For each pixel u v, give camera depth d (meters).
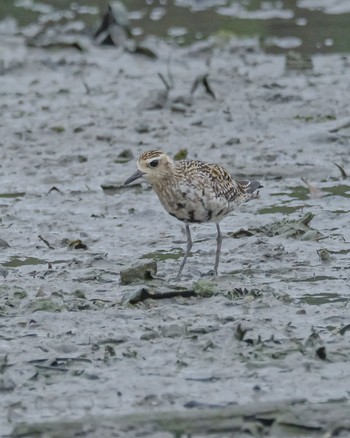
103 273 13.98
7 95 22.84
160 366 11.14
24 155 19.16
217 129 20.20
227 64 24.69
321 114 20.75
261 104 21.48
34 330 12.11
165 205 14.11
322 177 17.70
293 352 11.33
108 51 26.12
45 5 29.88
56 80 23.95
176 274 13.93
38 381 10.88
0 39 27.05
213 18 28.17
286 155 18.70
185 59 25.22
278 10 28.50
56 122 20.81
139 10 29.27
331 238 15.09
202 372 10.98
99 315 12.44
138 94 22.52
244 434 9.94
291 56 24.25
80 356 11.41
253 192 15.17
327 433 9.90
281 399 10.43
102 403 10.45
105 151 19.25
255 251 14.59
